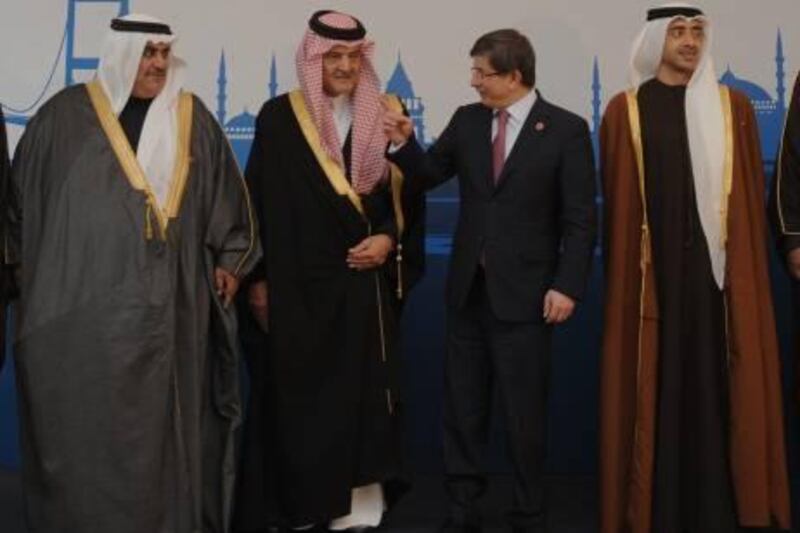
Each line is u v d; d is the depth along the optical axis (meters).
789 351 3.38
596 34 3.44
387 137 2.76
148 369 2.51
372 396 2.78
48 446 2.48
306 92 2.77
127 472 2.47
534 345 2.66
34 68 3.56
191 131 2.73
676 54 2.66
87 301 2.50
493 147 2.74
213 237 2.71
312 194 2.76
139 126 2.69
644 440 2.60
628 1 3.43
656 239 2.63
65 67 3.55
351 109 2.84
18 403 2.60
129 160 2.59
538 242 2.68
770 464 2.59
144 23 2.63
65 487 2.46
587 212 2.63
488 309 2.69
